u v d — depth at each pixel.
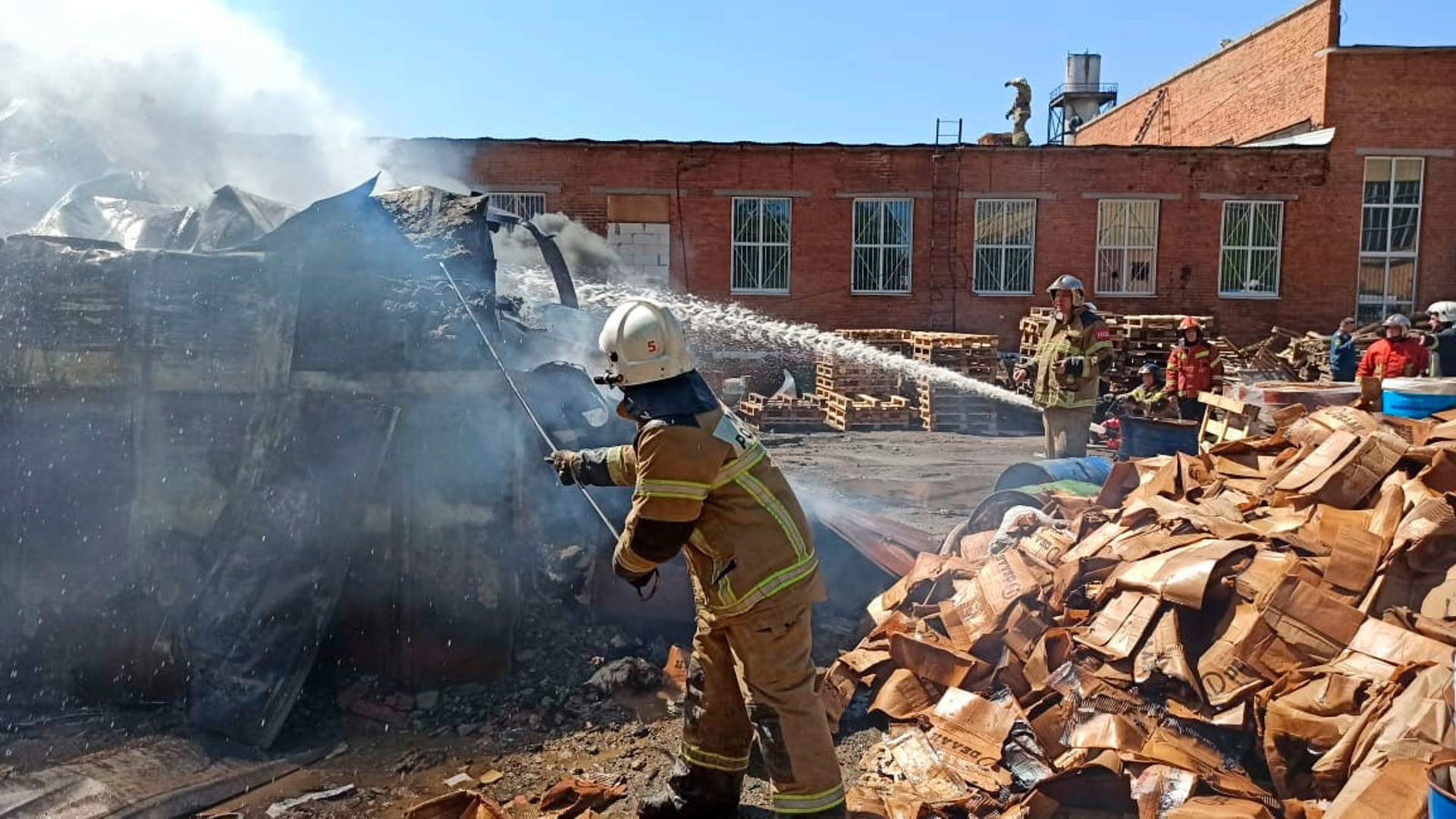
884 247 22.11
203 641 4.09
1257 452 5.18
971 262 22.09
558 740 4.12
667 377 2.97
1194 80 27.88
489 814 3.34
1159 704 3.77
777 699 3.04
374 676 4.46
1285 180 22.00
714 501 3.03
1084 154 21.89
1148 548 4.38
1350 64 21.78
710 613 3.16
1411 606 3.71
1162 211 22.05
